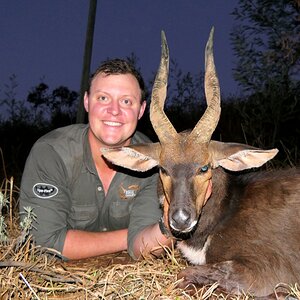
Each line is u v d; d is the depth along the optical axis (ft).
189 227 3.45
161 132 3.62
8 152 9.12
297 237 3.61
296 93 6.77
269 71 6.35
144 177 4.10
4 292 3.14
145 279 3.55
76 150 4.02
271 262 3.55
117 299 3.27
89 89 4.07
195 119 8.80
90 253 3.92
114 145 4.02
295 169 3.92
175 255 4.02
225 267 3.50
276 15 6.11
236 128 7.55
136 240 3.92
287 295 3.42
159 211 4.04
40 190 3.97
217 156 3.64
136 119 4.05
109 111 3.92
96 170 4.04
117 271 3.56
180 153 3.55
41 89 10.98
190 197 3.49
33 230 3.93
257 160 3.64
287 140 7.13
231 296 3.43
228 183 3.75
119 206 4.12
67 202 4.05
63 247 3.89
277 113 6.58
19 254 3.61
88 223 4.15
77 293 3.33
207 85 3.66
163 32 3.69
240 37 6.29
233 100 8.25
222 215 3.70
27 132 9.82
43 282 3.40
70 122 10.11
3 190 5.37
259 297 3.44
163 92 3.69
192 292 3.39
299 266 3.59
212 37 3.67
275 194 3.72
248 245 3.59
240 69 6.36
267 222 3.64
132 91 3.98
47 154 4.00
